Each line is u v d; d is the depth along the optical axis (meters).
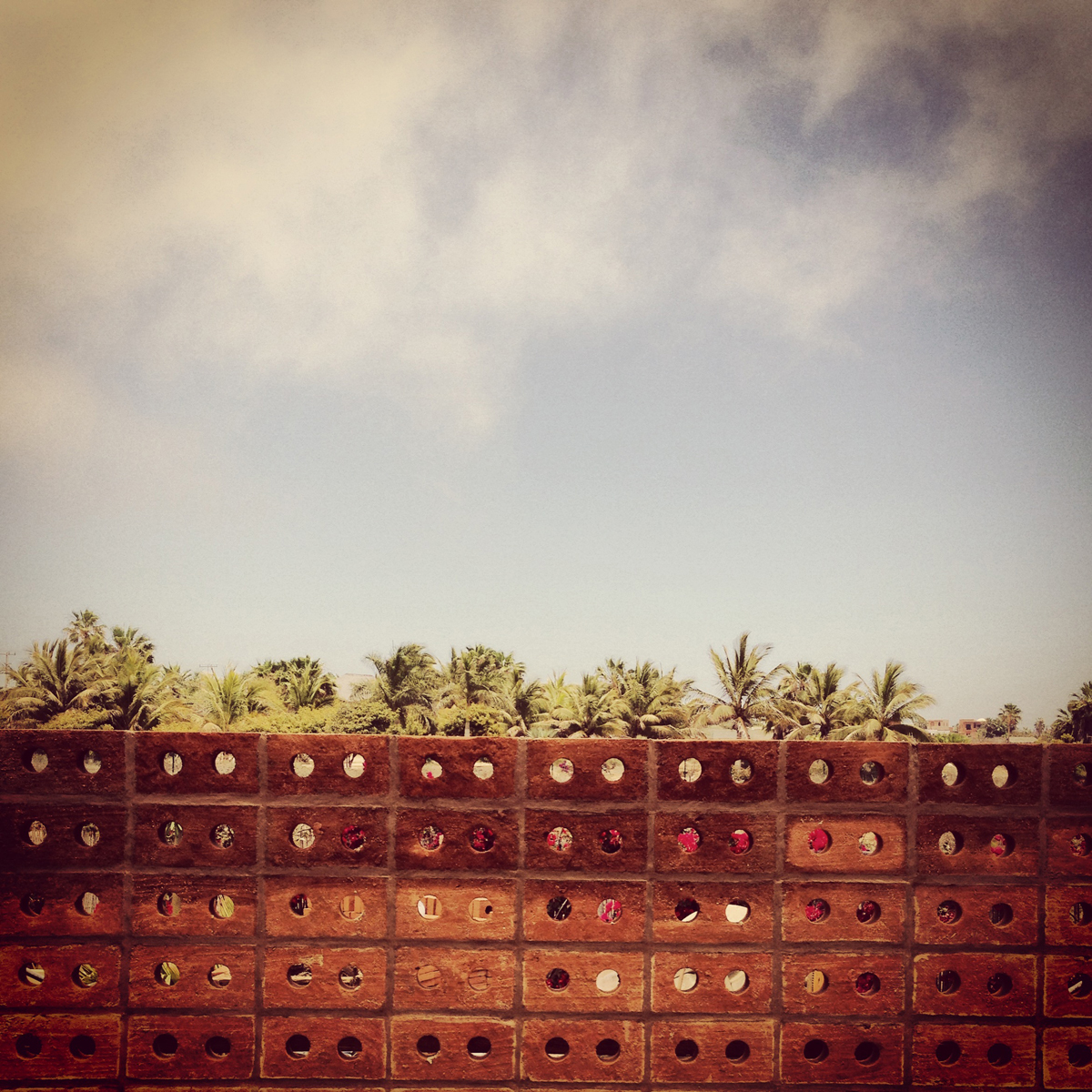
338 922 5.08
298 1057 5.05
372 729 29.38
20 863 5.00
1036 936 5.18
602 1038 5.08
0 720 27.42
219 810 5.08
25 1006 4.98
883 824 5.20
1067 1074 5.16
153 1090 5.01
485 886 5.11
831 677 33.78
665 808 5.17
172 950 5.04
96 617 37.44
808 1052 5.22
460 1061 5.06
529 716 32.91
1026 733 54.41
